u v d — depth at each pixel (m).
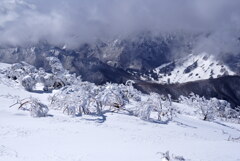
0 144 24.20
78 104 40.31
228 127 54.41
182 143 30.19
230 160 22.36
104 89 50.94
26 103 40.44
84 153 23.23
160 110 45.31
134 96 58.09
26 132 28.81
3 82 50.66
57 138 28.03
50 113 38.59
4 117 33.88
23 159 20.61
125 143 28.53
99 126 35.34
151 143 29.61
